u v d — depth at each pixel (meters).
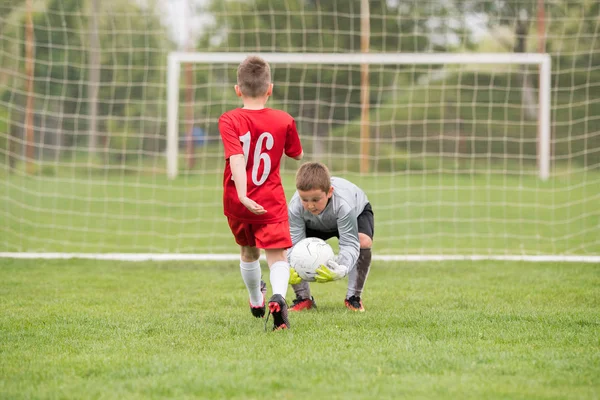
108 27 66.94
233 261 25.00
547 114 47.97
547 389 9.23
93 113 41.94
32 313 15.02
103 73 66.62
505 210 39.69
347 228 14.41
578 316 14.47
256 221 12.77
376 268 23.22
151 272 22.30
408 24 71.62
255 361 10.59
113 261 24.69
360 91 66.19
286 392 9.09
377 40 71.12
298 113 66.62
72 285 19.47
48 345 11.91
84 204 41.25
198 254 27.06
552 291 18.39
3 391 9.21
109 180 51.16
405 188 47.34
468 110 64.69
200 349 11.55
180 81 66.44
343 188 15.11
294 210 15.09
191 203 42.19
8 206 39.28
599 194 44.31
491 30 71.19
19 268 22.75
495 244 30.34
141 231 33.62
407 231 34.00
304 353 11.10
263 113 12.88
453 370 10.20
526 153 63.06
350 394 8.99
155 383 9.46
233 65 60.69
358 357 10.86
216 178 51.94
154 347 11.71
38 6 63.78
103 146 65.31
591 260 24.86
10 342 12.14
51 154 63.12
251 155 12.69
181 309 15.66
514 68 64.50
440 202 42.31
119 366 10.41
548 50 64.31
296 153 13.48
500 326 13.44
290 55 40.00
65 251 28.14
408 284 19.84
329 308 15.91
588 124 62.84
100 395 9.03
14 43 61.69
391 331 12.94
